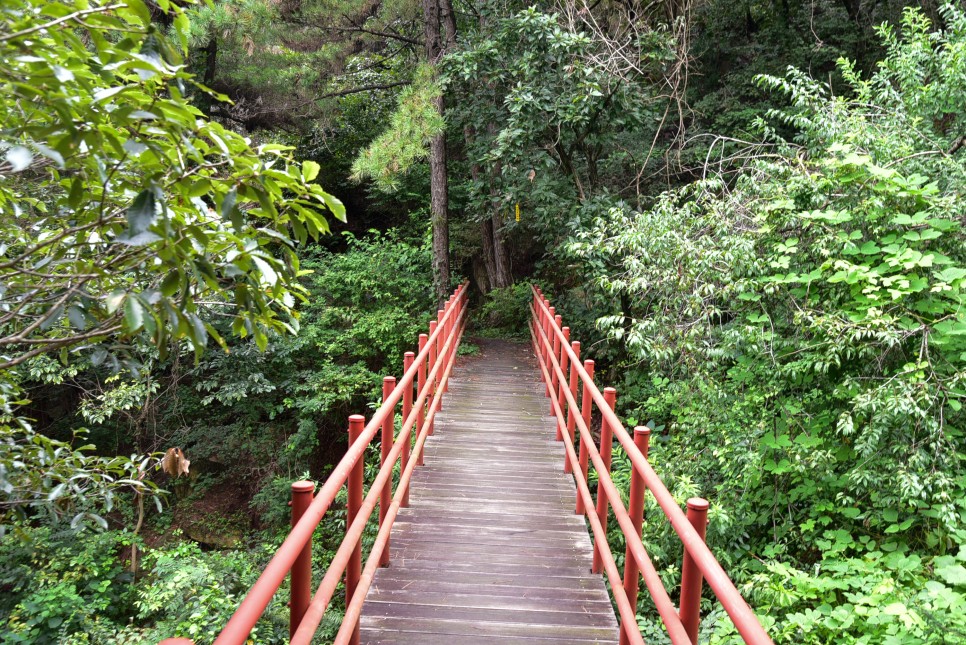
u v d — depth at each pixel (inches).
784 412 205.3
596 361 494.3
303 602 86.0
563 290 554.6
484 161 446.9
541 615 141.7
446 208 534.3
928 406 164.6
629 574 118.6
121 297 71.9
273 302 108.0
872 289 168.1
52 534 345.7
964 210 178.7
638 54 425.4
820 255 193.5
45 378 373.1
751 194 222.1
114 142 69.9
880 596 139.9
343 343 498.6
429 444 269.4
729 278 204.4
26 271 84.3
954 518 155.3
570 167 436.5
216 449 488.7
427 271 562.6
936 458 167.9
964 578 131.3
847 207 191.5
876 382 181.2
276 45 568.7
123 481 133.1
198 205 87.8
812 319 182.4
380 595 148.2
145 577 379.2
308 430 472.1
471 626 136.6
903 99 240.1
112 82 77.4
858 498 194.4
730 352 215.0
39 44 66.1
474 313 662.5
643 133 555.2
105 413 389.4
